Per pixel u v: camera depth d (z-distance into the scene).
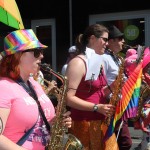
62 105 3.21
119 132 4.76
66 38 10.36
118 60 4.86
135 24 9.71
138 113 4.75
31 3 10.68
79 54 4.01
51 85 4.39
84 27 10.12
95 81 3.90
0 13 3.79
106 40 4.07
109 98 4.10
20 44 2.71
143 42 9.66
